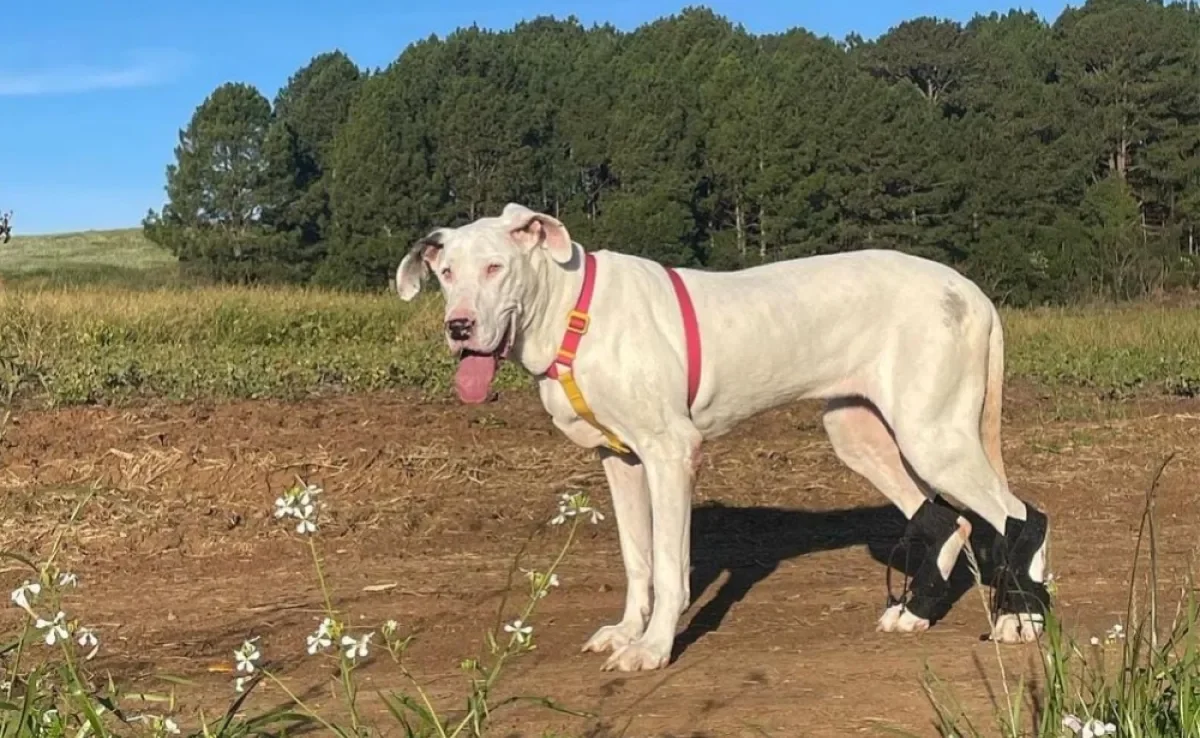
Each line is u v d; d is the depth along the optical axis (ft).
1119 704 7.71
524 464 18.45
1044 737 7.71
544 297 10.50
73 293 36.70
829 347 11.23
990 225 86.84
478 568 13.76
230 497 16.53
